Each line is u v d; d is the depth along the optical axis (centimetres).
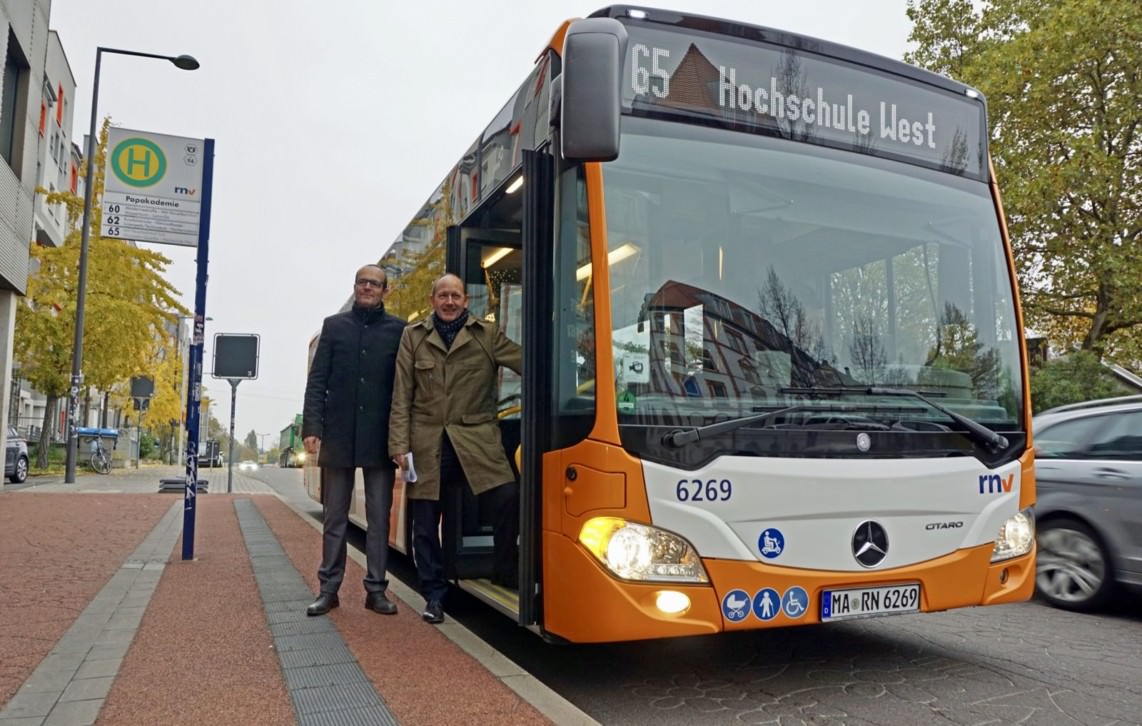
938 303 480
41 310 2356
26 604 584
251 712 375
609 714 413
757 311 431
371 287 574
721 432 400
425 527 549
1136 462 628
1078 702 428
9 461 1955
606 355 398
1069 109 1644
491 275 609
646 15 443
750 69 462
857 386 438
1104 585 629
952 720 402
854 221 467
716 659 508
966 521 447
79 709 377
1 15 1501
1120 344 1619
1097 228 1609
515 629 591
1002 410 479
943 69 1936
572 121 386
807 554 408
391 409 549
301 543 921
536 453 435
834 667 490
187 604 589
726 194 441
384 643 489
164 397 4141
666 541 388
